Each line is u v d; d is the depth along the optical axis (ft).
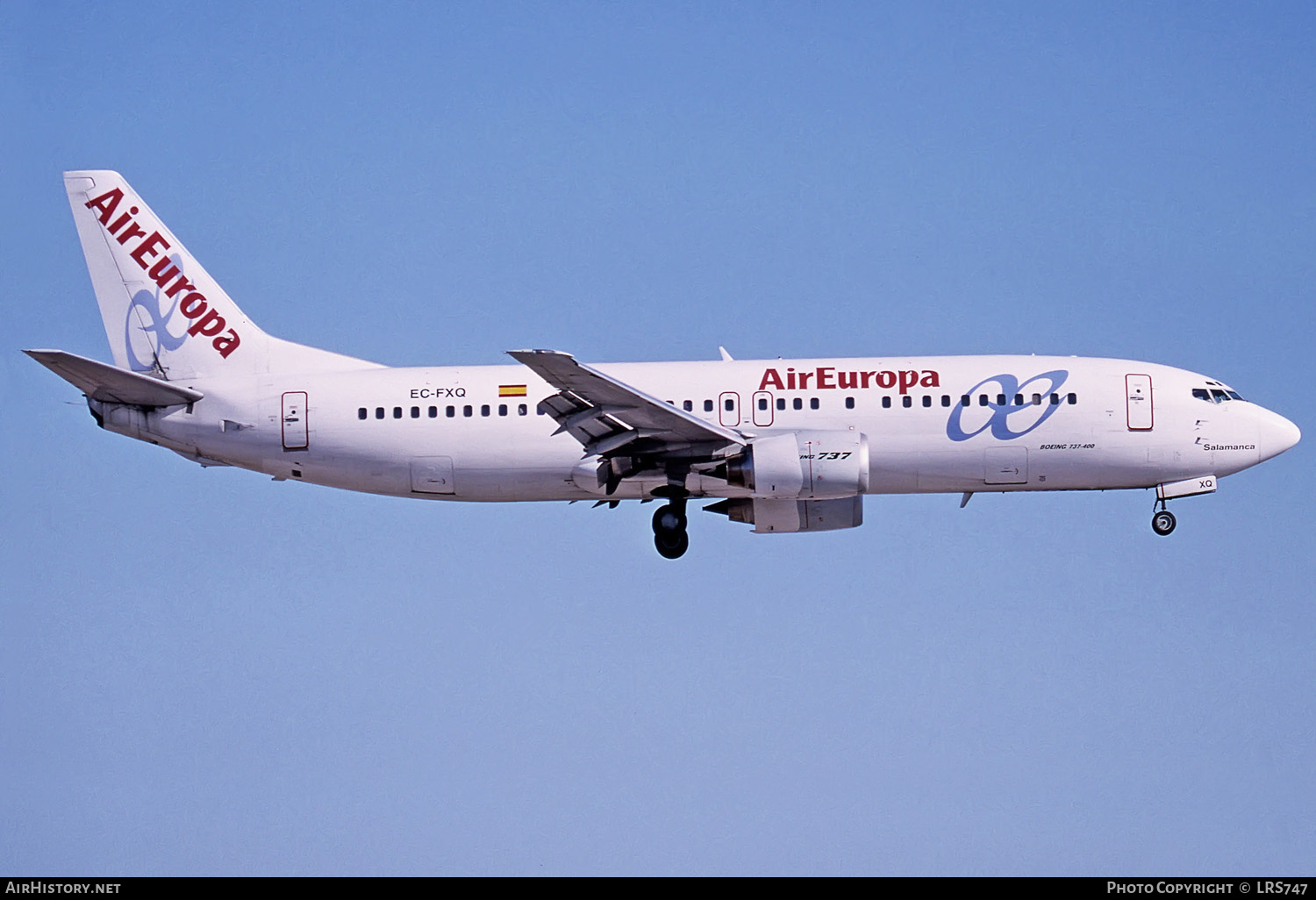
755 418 387.55
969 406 385.50
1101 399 386.52
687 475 387.55
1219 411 387.34
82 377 387.96
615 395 355.15
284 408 402.31
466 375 403.13
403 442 398.42
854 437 372.17
